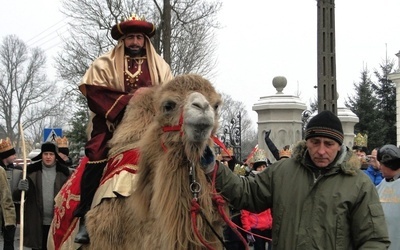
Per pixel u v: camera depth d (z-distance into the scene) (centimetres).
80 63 2820
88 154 486
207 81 400
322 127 404
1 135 6588
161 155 394
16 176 923
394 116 3775
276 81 1564
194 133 364
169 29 2161
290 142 1473
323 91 1220
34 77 6216
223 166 422
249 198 434
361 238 398
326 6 1229
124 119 471
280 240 416
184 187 384
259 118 1540
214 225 396
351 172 404
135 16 540
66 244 501
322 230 399
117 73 522
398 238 561
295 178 420
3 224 975
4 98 6181
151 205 396
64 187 554
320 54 1224
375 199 402
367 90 3662
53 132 1630
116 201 435
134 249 415
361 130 3588
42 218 856
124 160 448
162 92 401
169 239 377
